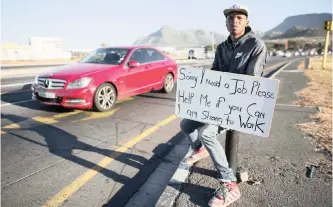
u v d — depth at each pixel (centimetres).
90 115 587
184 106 266
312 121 511
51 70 630
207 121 257
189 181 296
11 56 3170
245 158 353
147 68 736
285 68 1827
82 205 272
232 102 243
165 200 262
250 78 232
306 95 769
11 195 287
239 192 265
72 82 562
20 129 491
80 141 435
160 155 388
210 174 312
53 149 404
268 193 274
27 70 1611
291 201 261
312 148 385
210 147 255
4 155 381
